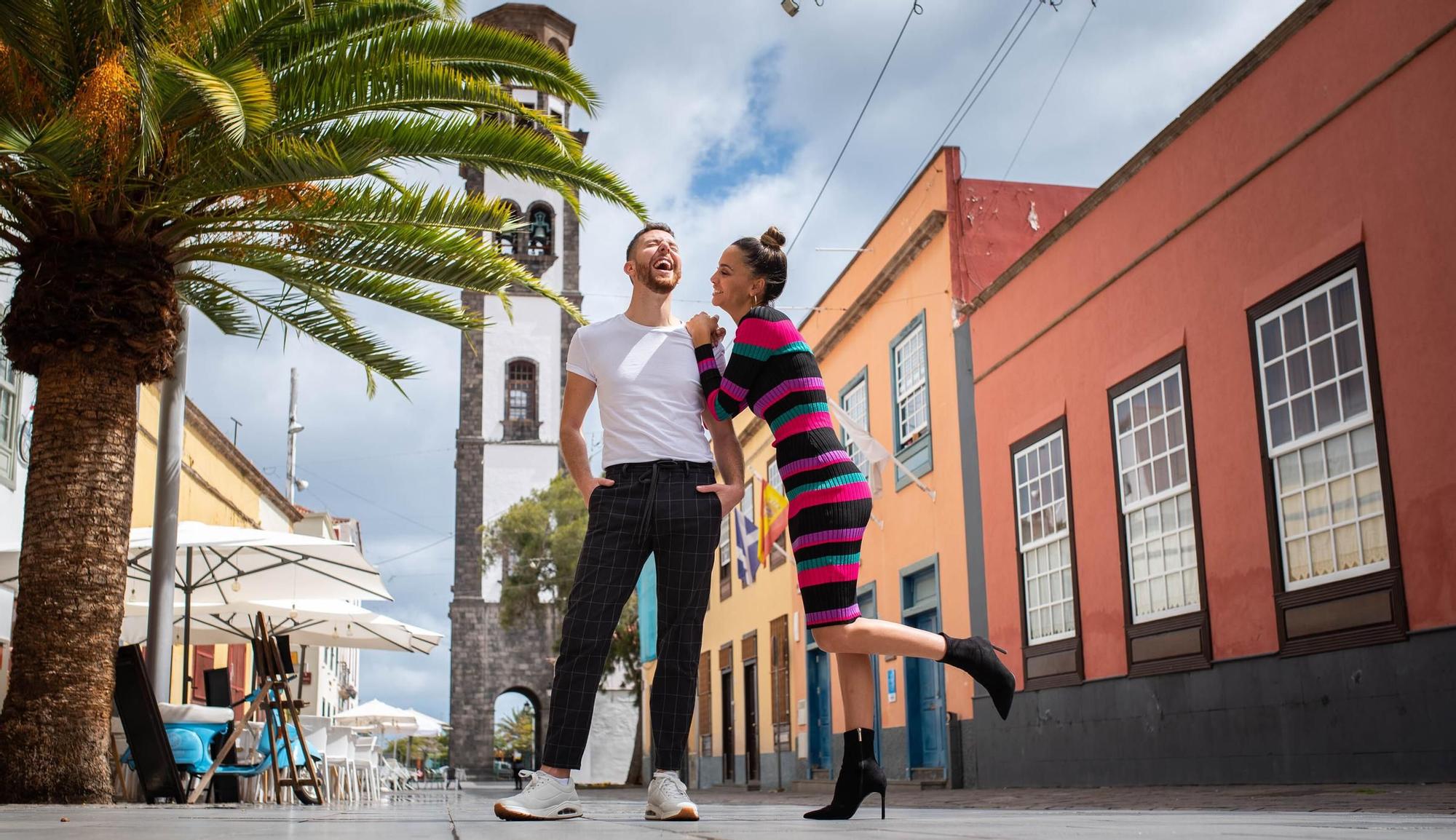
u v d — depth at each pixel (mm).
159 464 10031
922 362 15070
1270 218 8398
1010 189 14531
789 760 19406
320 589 12930
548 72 9320
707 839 2059
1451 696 6574
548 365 49062
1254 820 2939
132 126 7562
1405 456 6992
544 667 47188
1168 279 9688
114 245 8141
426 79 8414
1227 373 8844
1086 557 10859
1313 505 7871
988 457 13062
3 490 12328
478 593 47281
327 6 8711
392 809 5973
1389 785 6836
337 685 46344
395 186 9461
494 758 46094
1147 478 9953
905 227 15555
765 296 3910
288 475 36906
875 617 16469
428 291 9664
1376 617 7176
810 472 3619
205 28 8070
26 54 7457
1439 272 6781
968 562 13438
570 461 3955
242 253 8938
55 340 7930
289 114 8266
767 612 20797
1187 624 9195
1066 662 11094
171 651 9906
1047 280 11820
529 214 50062
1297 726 7867
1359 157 7480
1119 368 10430
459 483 47969
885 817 3586
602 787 35938
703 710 25625
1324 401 7801
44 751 7453
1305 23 7984
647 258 4000
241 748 9797
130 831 2660
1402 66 7113
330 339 9953
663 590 3818
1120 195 10469
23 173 7660
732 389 3775
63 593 7680
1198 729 8992
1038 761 11547
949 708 13578
